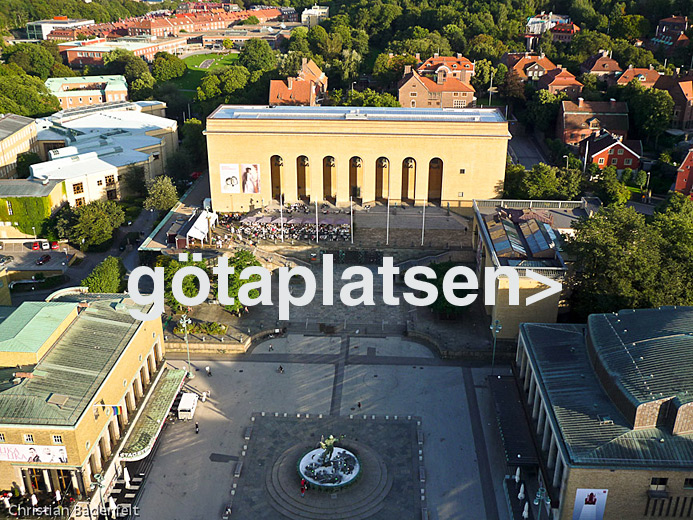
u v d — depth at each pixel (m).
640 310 100.44
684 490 77.62
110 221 169.75
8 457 86.38
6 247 168.50
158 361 116.62
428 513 90.50
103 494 91.31
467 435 105.06
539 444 92.94
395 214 173.00
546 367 96.00
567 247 120.50
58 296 112.56
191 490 94.44
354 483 94.88
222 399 113.50
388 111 183.75
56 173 185.12
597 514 79.81
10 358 91.81
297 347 127.94
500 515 90.12
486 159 170.38
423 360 123.69
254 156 173.62
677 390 80.50
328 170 185.38
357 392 115.06
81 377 92.06
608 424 82.12
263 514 90.50
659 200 189.12
